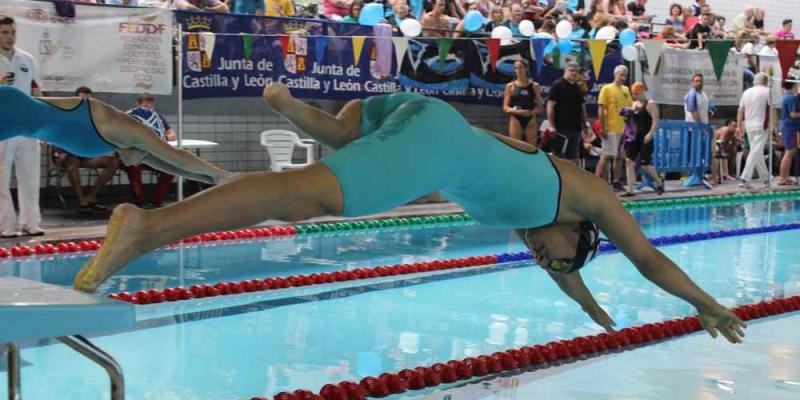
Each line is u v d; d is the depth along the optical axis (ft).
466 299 20.39
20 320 6.54
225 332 17.06
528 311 19.21
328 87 37.35
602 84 45.78
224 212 9.26
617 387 13.85
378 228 32.63
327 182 9.96
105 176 33.55
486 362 14.76
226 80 34.71
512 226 12.75
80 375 13.89
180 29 30.19
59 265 23.62
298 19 35.96
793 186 50.06
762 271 24.47
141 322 17.72
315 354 15.61
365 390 13.34
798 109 49.14
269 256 25.86
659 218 36.88
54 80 28.43
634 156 43.14
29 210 27.50
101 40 28.96
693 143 48.19
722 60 26.07
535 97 38.34
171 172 11.59
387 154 10.48
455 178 11.47
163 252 26.43
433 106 11.33
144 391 13.24
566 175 12.63
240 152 40.86
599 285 22.08
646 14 58.80
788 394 13.47
